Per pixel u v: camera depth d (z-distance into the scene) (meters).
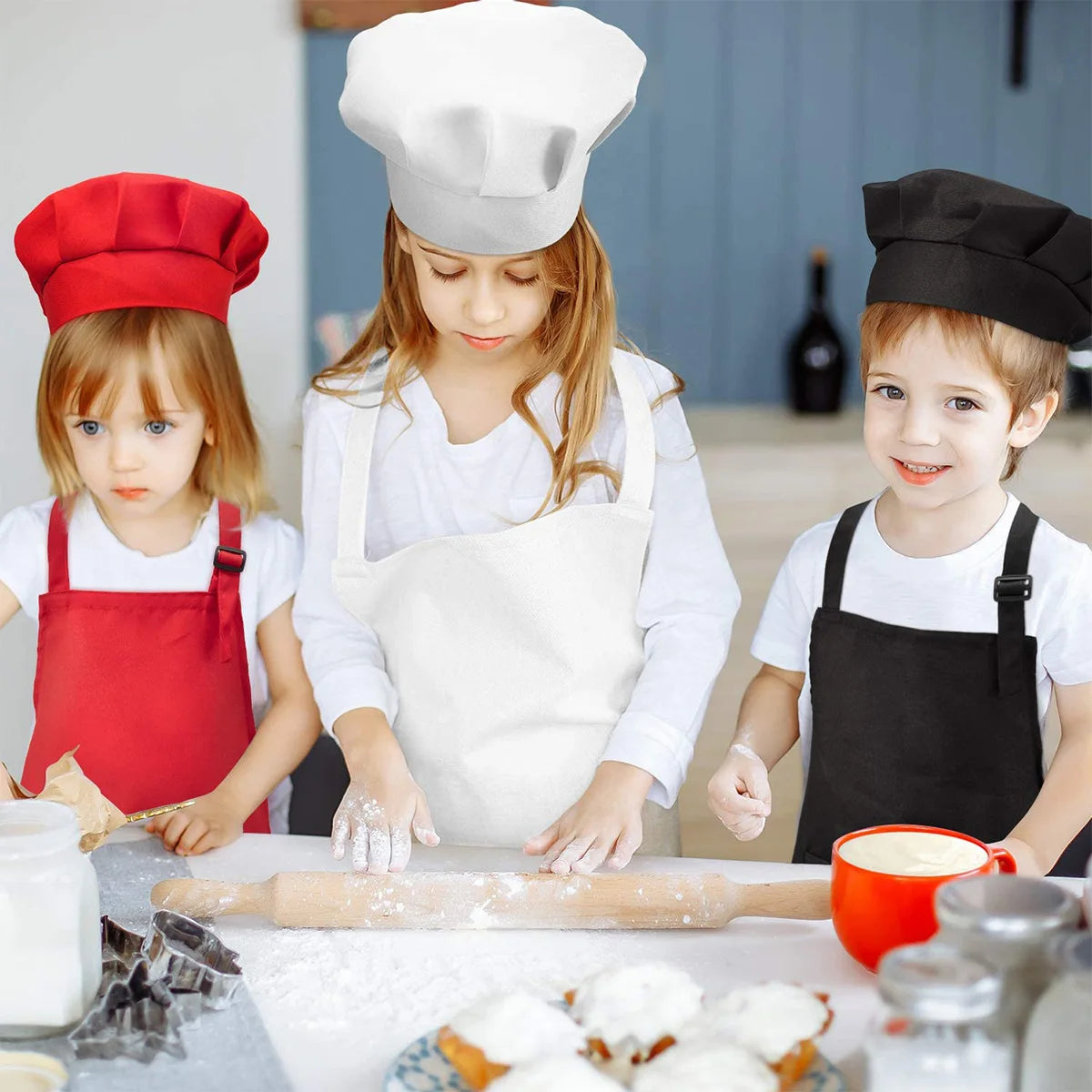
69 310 1.34
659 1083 0.71
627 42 1.19
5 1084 0.77
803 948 0.99
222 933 1.01
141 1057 0.83
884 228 1.23
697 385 3.54
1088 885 0.81
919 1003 0.64
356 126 1.19
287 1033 0.87
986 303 1.18
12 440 2.24
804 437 3.10
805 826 1.44
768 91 3.40
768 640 1.43
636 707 1.29
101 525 1.46
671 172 3.43
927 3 3.38
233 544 1.46
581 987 0.83
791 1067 0.75
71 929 0.86
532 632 1.31
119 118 2.31
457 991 0.92
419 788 1.19
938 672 1.33
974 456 1.21
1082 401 3.13
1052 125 3.46
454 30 1.16
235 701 1.47
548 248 1.22
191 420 1.37
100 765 1.44
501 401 1.37
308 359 2.71
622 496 1.30
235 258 1.41
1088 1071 0.66
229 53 2.32
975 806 1.34
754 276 3.49
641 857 1.18
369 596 1.33
